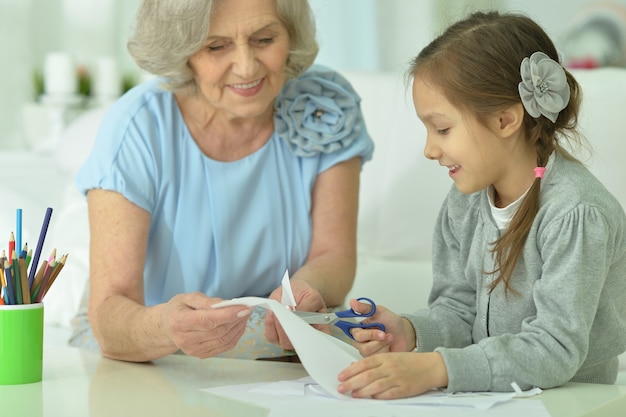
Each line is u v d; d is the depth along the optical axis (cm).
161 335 153
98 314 170
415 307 231
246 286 199
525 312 149
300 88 201
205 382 143
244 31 172
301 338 129
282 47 179
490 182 151
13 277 142
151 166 184
